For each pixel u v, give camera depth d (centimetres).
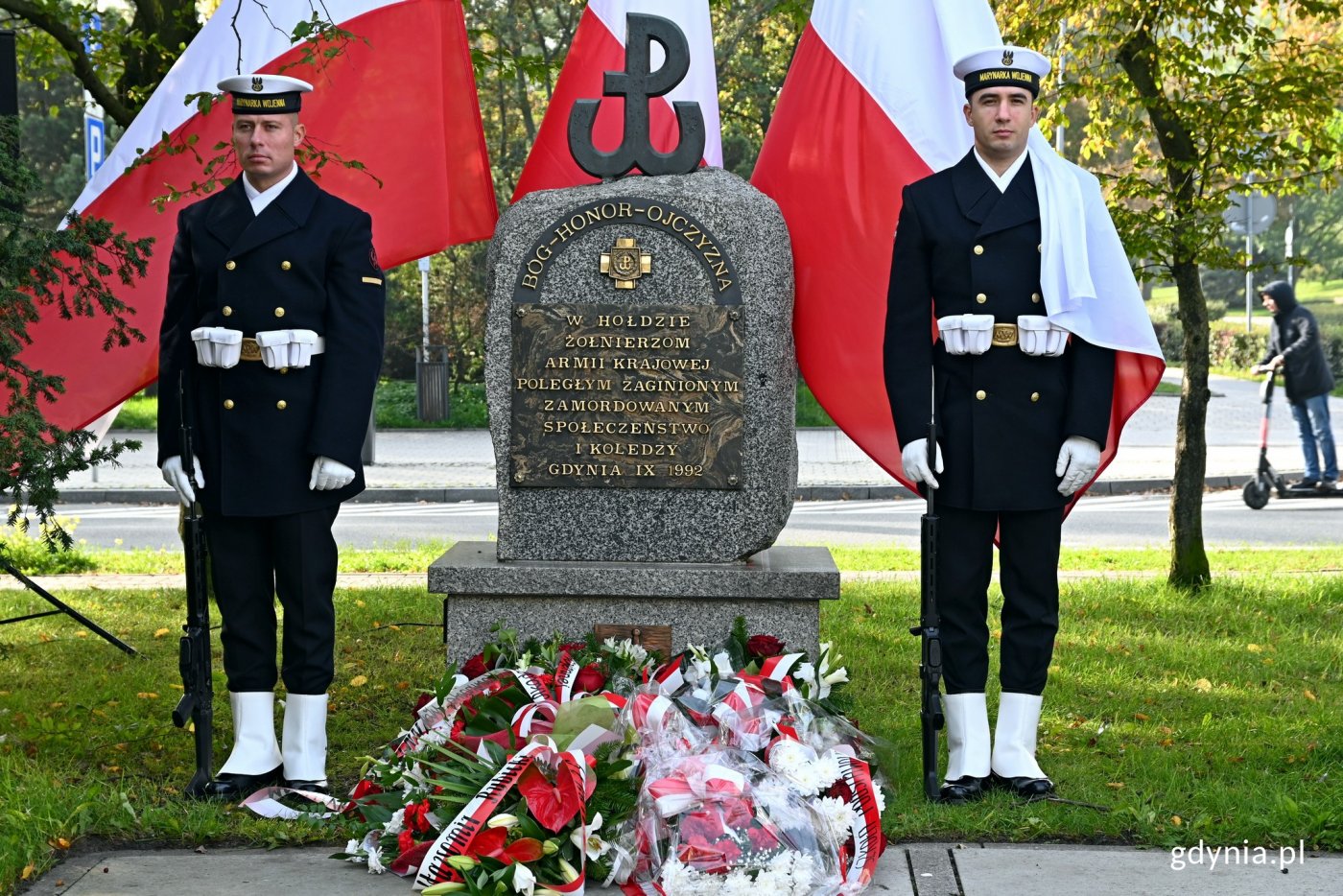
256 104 475
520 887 376
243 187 486
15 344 524
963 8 625
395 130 659
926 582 473
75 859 415
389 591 859
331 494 481
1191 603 809
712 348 514
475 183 693
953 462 480
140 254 615
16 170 534
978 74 479
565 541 521
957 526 484
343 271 482
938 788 473
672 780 397
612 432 517
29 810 431
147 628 762
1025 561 486
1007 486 475
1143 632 745
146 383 625
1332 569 943
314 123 654
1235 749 532
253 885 393
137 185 638
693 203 515
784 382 523
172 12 833
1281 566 966
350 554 1050
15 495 529
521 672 457
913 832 437
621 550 520
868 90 625
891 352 486
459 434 2358
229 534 483
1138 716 586
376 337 486
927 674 473
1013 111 476
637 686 462
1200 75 811
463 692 460
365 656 702
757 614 504
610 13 666
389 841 411
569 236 516
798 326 623
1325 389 1445
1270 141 809
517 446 518
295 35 588
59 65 930
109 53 878
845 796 405
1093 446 475
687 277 515
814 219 624
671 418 516
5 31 614
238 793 473
